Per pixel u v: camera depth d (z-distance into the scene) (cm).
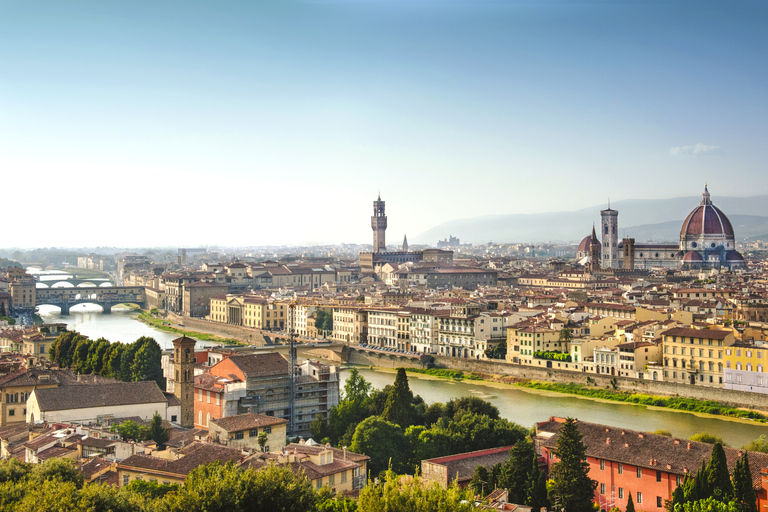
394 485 12700
